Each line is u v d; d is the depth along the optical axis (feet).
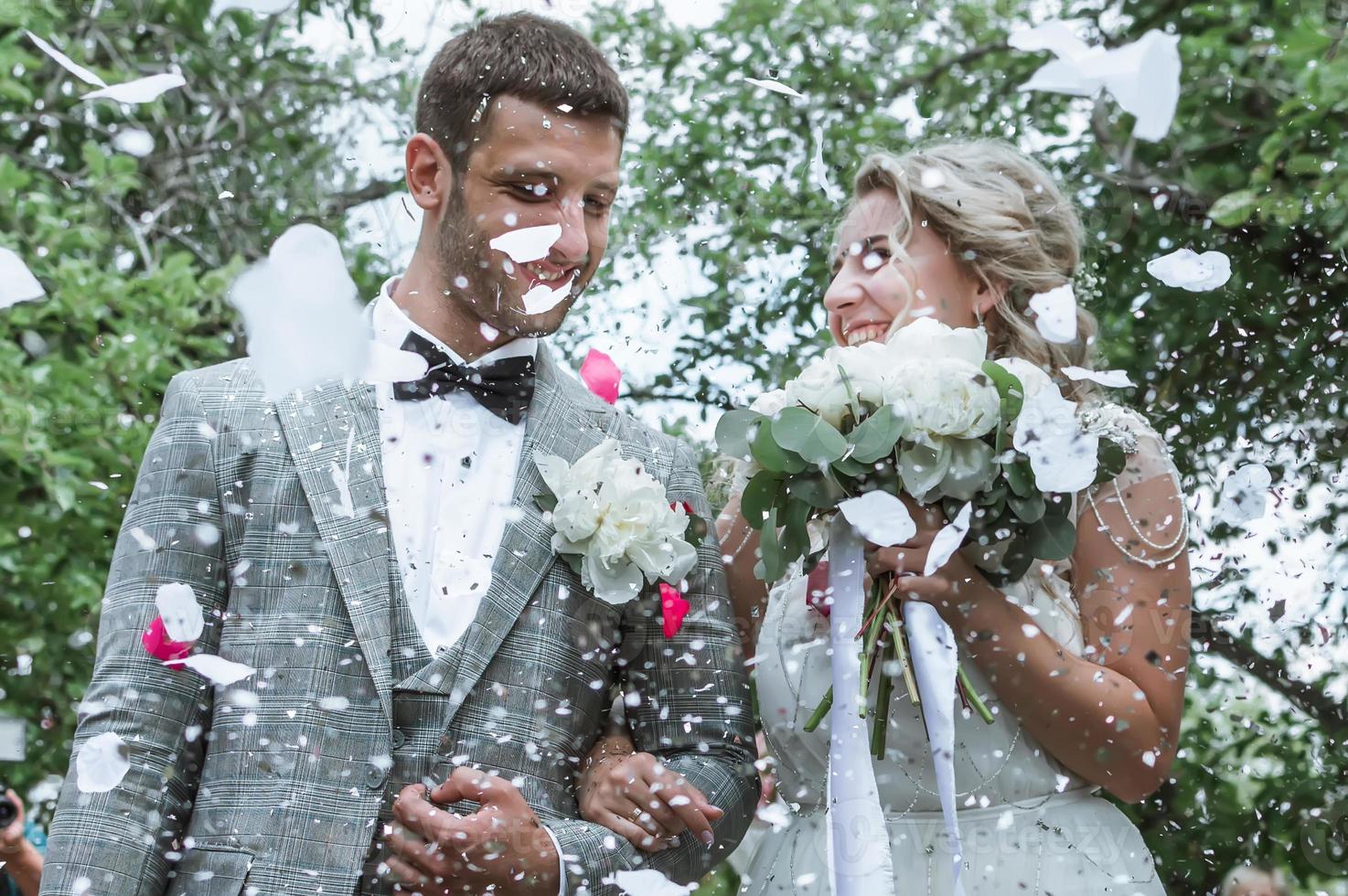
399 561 6.04
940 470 6.07
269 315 5.08
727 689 6.53
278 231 14.89
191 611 5.61
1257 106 13.34
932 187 6.79
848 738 6.19
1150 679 6.27
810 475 6.24
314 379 5.12
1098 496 6.53
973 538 6.23
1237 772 10.59
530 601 6.15
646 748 6.48
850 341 6.98
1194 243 12.22
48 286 13.82
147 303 13.80
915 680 6.21
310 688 5.79
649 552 6.23
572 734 6.13
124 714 5.75
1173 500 6.53
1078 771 6.34
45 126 15.24
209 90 16.12
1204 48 12.89
